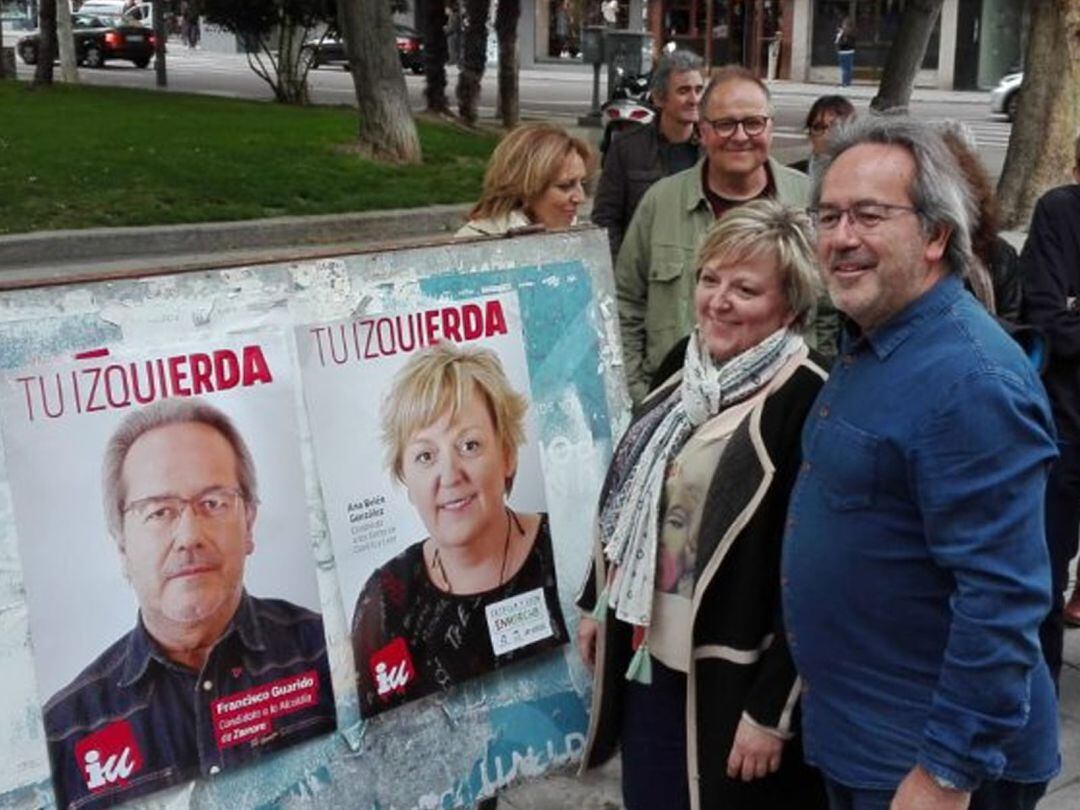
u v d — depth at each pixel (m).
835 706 2.40
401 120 16.03
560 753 3.06
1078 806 3.82
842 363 2.42
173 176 14.05
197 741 2.54
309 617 2.67
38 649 2.37
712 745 2.78
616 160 5.16
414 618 2.83
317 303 2.69
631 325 4.31
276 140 16.28
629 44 20.44
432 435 2.85
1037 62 13.69
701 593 2.75
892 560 2.29
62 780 2.40
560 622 3.05
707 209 4.18
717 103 4.06
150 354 2.48
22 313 2.35
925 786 2.22
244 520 2.59
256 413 2.60
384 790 2.79
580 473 3.10
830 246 2.30
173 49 46.53
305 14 21.77
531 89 33.03
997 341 2.25
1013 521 2.17
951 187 2.26
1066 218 4.04
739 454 2.71
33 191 13.12
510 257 2.99
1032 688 2.41
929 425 2.21
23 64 35.81
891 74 17.20
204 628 2.54
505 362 2.97
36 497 2.36
